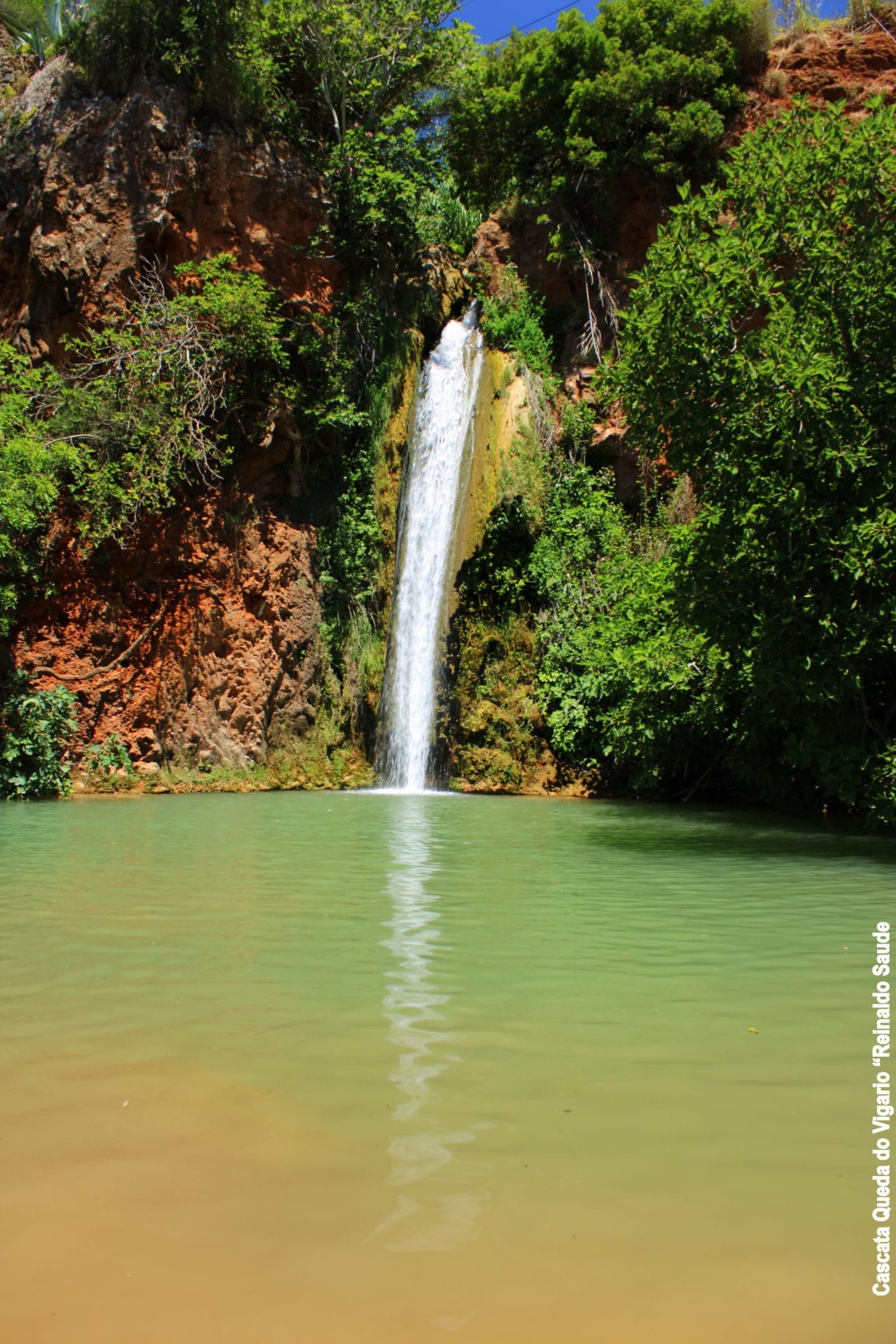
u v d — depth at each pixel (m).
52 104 19.05
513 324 21.39
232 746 18.25
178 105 18.70
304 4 20.31
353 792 17.86
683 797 16.73
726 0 20.03
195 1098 3.05
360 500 20.36
